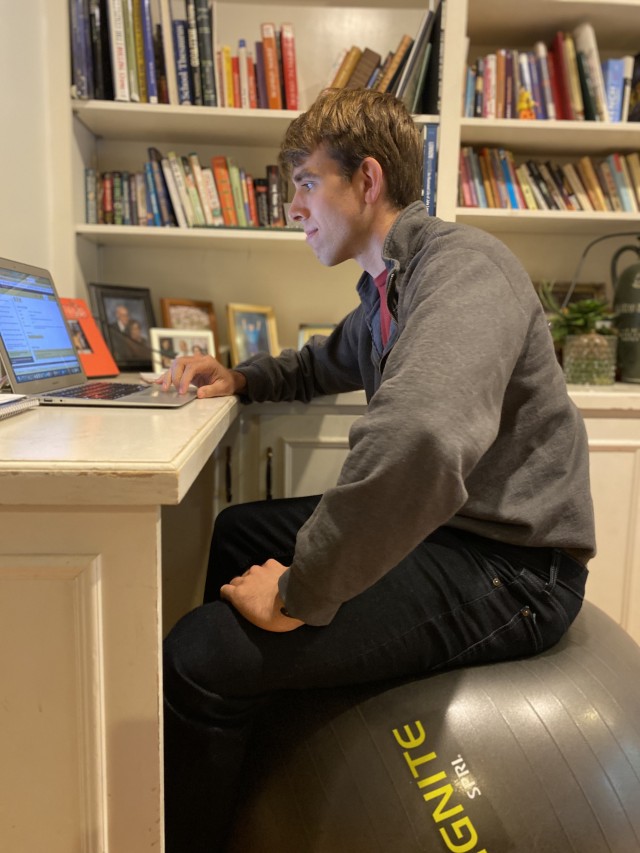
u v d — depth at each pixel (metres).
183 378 1.19
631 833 0.78
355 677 0.83
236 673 0.78
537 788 0.78
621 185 1.84
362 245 0.98
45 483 0.58
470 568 0.88
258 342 1.90
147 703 0.64
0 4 1.38
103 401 0.98
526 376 0.87
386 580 0.85
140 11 1.64
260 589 0.81
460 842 0.75
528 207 1.83
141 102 1.67
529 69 1.75
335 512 0.67
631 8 1.72
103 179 1.76
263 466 1.53
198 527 1.54
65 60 1.63
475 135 1.80
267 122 1.74
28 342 1.12
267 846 0.79
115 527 0.60
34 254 1.57
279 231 1.75
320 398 1.50
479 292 0.74
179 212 1.75
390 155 0.92
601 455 1.55
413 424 0.63
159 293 1.99
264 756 0.85
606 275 2.08
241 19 1.90
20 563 0.60
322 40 1.91
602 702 0.86
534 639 0.89
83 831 0.65
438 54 1.68
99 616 0.62
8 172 1.42
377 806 0.77
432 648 0.85
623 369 1.84
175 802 0.80
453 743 0.80
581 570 0.94
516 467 0.89
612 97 1.77
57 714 0.64
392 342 0.95
